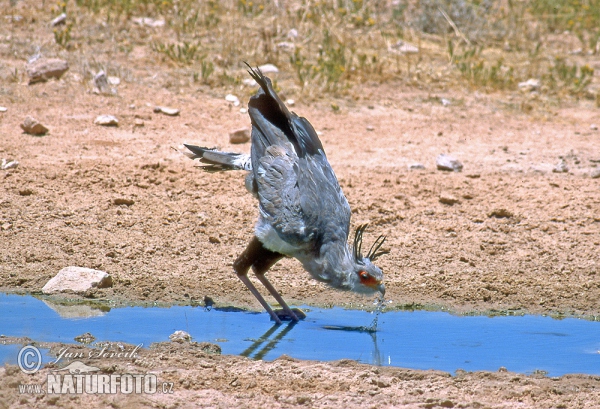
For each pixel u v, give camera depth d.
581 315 12.19
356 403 8.59
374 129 20.78
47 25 24.17
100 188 16.03
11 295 12.13
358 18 27.05
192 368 9.51
